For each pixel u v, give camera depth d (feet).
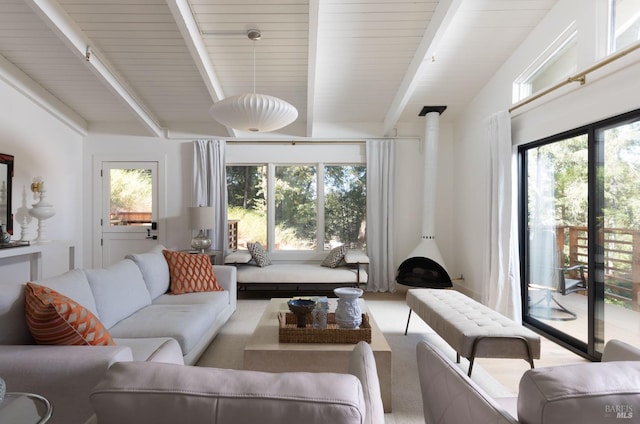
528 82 11.96
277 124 10.05
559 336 10.39
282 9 10.29
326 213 17.72
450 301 9.39
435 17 10.36
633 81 7.60
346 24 10.93
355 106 15.92
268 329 8.11
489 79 13.75
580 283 9.61
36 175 14.49
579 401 2.43
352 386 2.38
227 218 17.19
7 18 10.92
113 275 8.11
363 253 15.89
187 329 7.43
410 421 6.42
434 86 14.28
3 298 5.13
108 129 17.35
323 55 12.41
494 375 8.27
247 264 16.40
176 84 14.35
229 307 11.44
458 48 12.05
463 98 15.19
